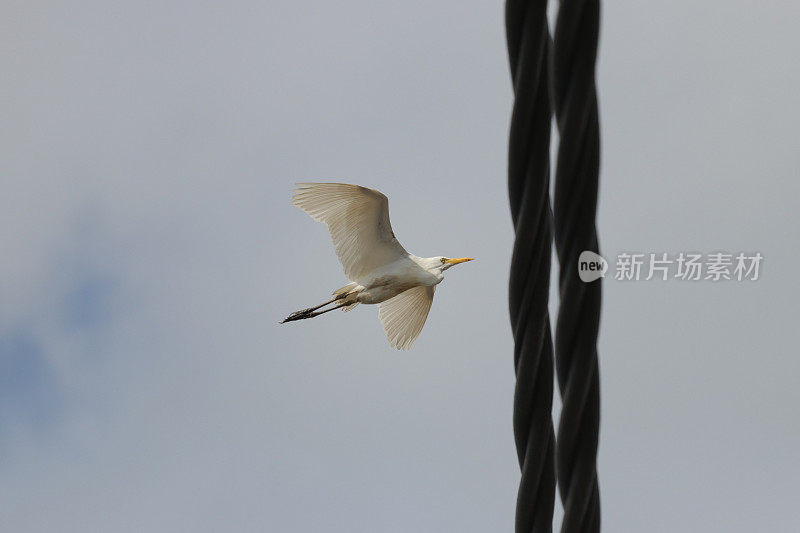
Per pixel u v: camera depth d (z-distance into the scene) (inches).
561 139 227.8
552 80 229.0
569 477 242.1
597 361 239.0
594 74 224.2
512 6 231.9
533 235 242.7
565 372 237.5
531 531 256.8
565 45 224.1
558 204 232.2
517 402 254.4
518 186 241.4
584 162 228.5
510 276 248.7
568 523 242.5
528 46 231.9
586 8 221.9
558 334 237.1
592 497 243.8
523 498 256.4
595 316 233.6
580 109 224.7
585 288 231.8
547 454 254.8
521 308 249.1
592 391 238.4
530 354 249.6
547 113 236.5
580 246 231.6
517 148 238.5
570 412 237.1
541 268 245.9
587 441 238.8
